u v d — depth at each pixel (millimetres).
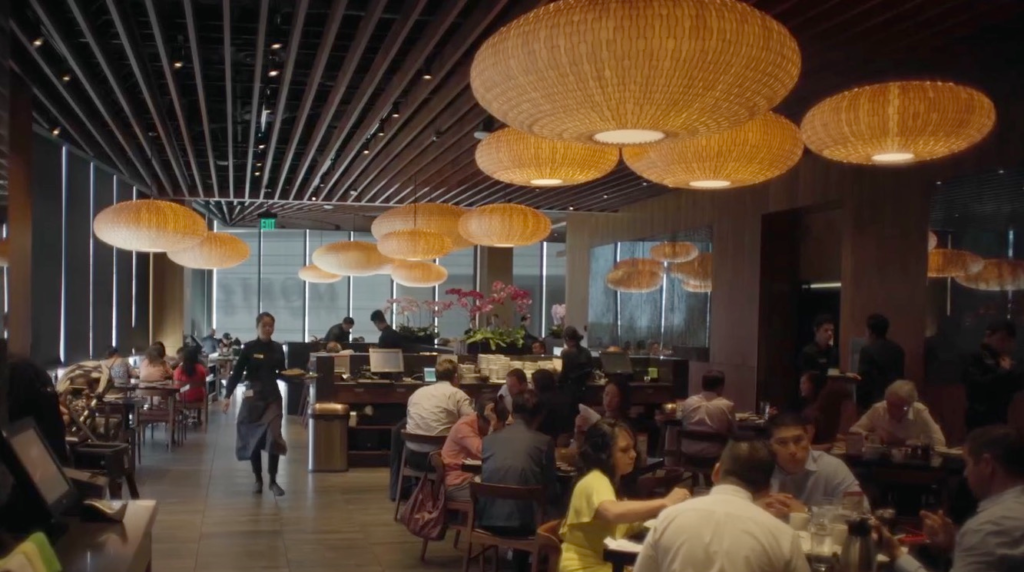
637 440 5348
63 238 12055
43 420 4004
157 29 6586
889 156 5781
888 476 5223
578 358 9242
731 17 3418
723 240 13023
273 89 9391
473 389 9836
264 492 8219
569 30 3373
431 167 12578
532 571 4789
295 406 14812
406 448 7059
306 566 5867
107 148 10820
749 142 5602
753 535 2691
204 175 14375
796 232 12164
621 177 13219
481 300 11453
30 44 6758
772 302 12094
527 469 5125
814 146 5766
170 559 5973
